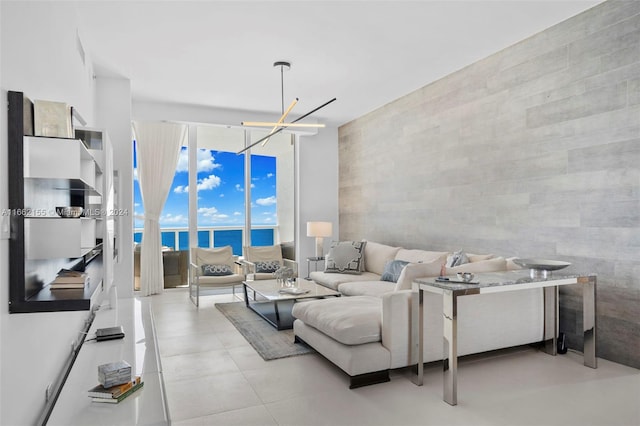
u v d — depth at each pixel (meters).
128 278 5.09
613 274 3.29
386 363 2.89
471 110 4.63
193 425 2.34
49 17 2.35
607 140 3.32
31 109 1.83
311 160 7.40
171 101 5.98
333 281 5.24
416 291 2.92
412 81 5.18
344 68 4.70
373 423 2.36
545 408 2.52
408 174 5.69
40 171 1.73
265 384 2.90
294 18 3.52
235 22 3.57
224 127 6.68
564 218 3.65
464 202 4.74
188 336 4.06
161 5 3.27
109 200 2.99
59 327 2.31
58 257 1.77
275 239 7.26
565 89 3.64
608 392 2.74
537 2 3.31
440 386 2.88
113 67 4.63
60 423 1.70
